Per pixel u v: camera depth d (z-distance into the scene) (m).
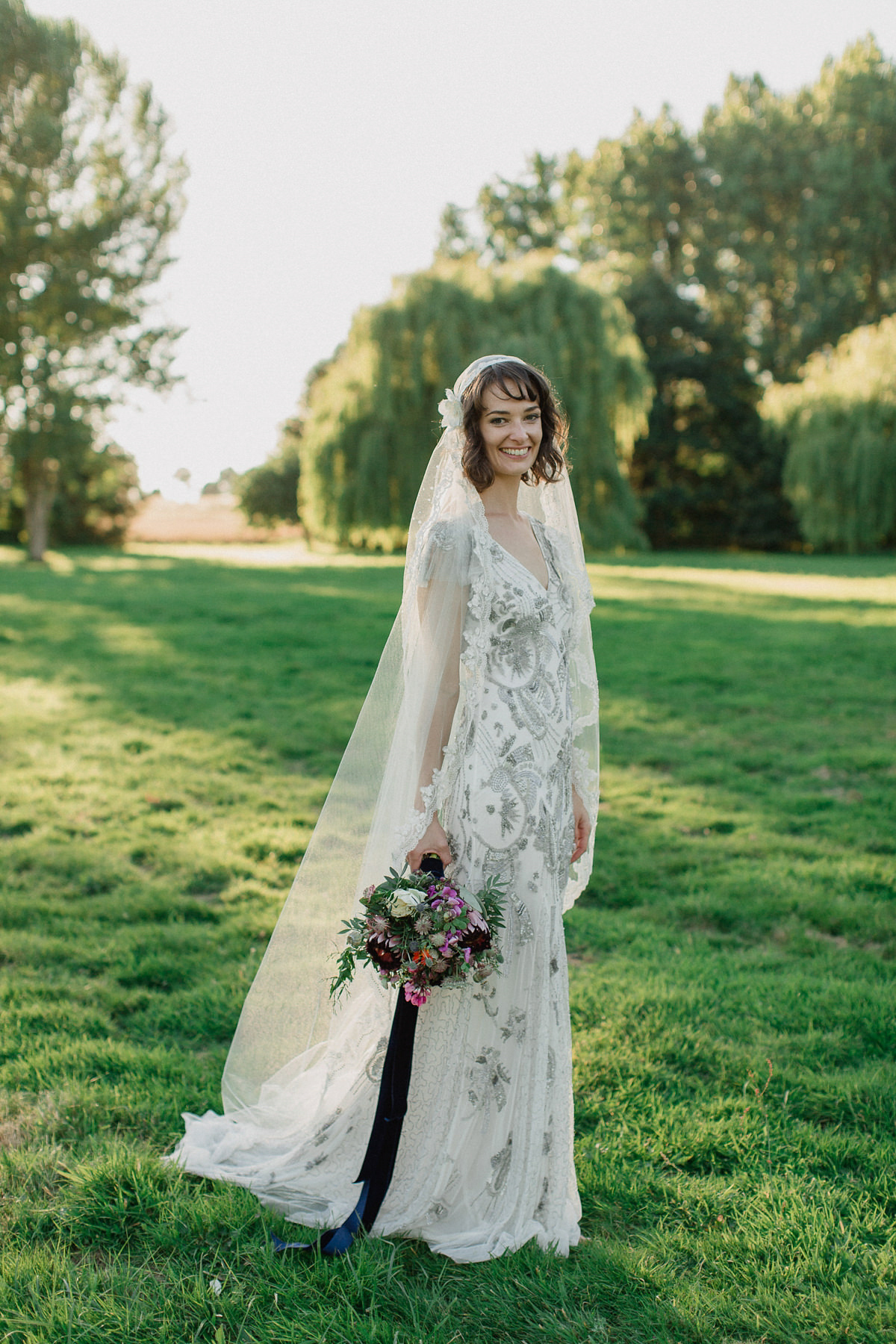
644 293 42.78
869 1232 2.15
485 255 49.19
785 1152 2.43
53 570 24.33
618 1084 2.74
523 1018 2.12
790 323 45.75
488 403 2.12
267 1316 1.88
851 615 14.48
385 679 2.31
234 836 4.99
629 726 7.62
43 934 3.70
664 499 41.78
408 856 2.13
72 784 5.85
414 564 2.16
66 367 27.47
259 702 8.33
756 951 3.72
